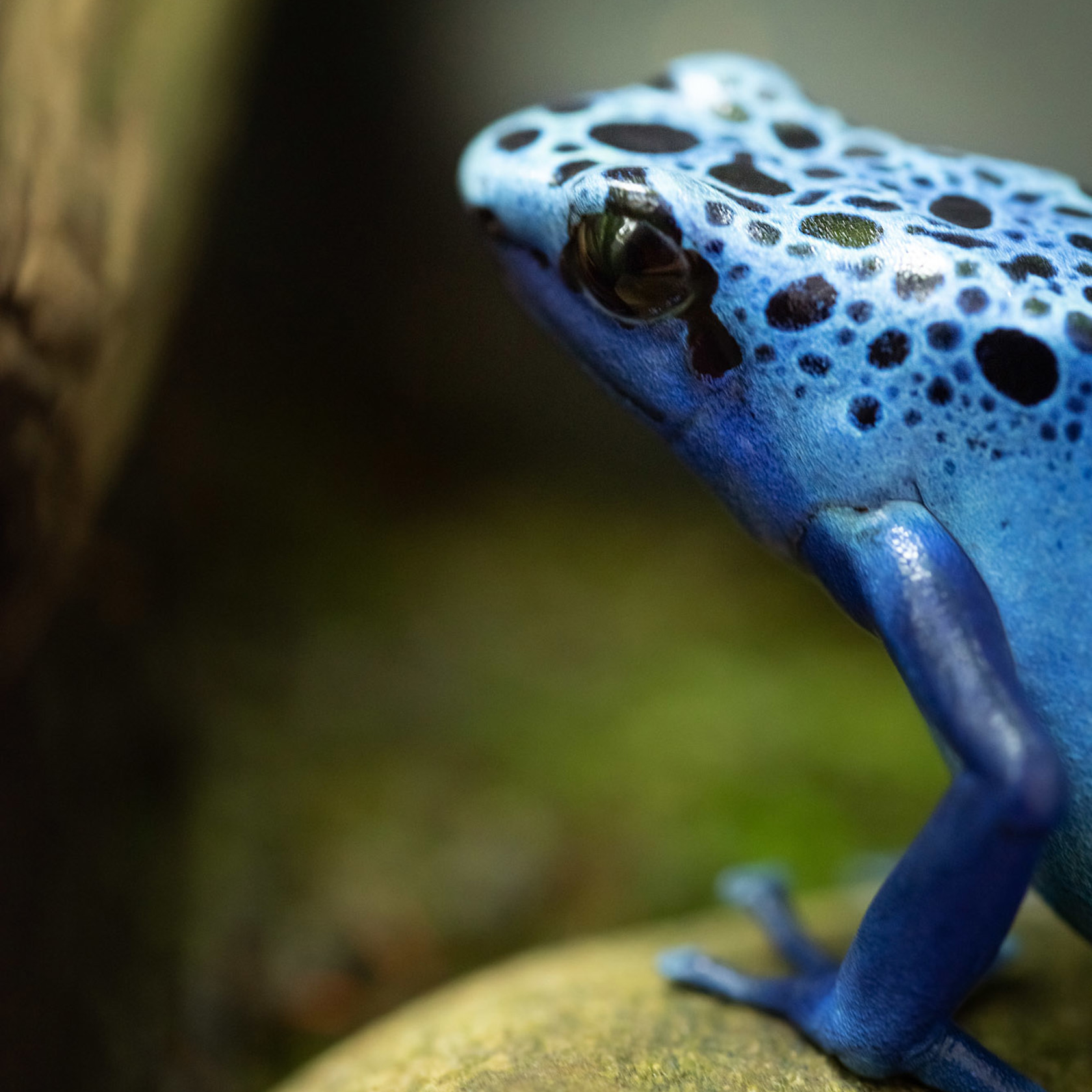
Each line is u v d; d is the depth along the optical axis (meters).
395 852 0.21
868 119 0.38
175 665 0.21
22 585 0.14
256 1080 0.17
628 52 0.37
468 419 0.38
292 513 0.30
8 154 0.13
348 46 0.35
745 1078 0.12
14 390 0.13
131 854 0.17
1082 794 0.12
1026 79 0.37
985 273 0.12
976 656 0.11
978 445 0.12
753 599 0.31
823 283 0.12
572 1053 0.13
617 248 0.12
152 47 0.15
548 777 0.23
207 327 0.29
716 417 0.12
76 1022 0.16
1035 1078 0.13
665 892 0.21
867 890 0.15
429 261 0.38
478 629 0.28
